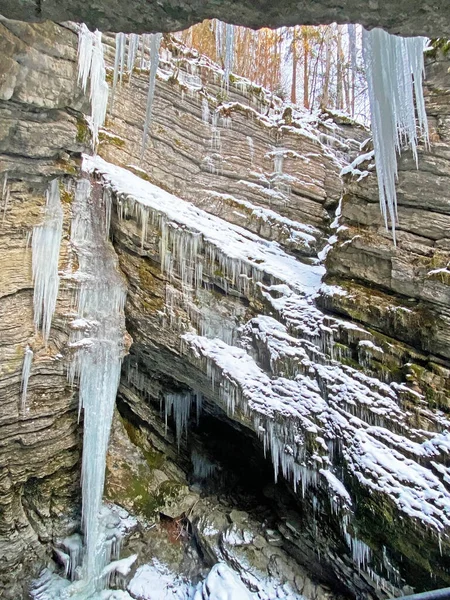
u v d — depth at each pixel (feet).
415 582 16.01
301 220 33.24
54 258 19.98
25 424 19.58
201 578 22.97
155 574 23.24
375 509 16.44
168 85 30.48
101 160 26.68
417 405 17.02
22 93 15.62
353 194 20.63
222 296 22.99
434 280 17.35
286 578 21.30
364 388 18.40
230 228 28.14
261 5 6.17
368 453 17.16
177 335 22.93
